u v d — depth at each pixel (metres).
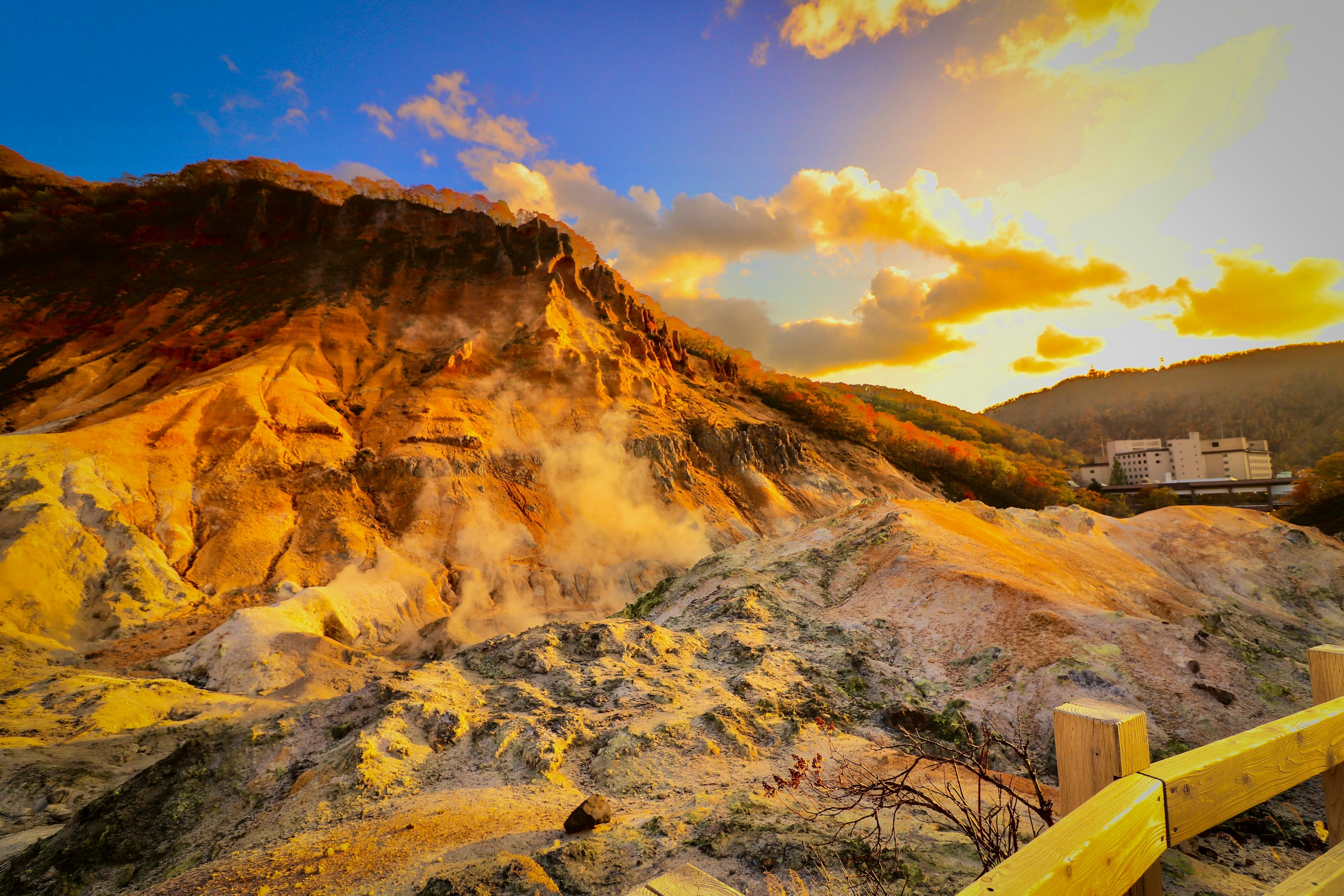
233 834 5.88
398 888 4.33
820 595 11.94
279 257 89.81
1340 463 77.88
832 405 112.06
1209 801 1.65
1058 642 8.56
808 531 16.14
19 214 89.62
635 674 8.76
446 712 7.58
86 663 26.77
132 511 41.25
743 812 5.02
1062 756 1.75
